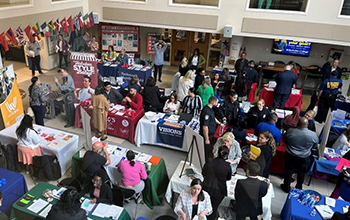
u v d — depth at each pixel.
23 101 6.37
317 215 3.18
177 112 5.86
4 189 2.53
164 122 5.35
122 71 8.41
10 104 4.88
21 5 5.75
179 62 11.51
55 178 3.11
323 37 7.18
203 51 11.09
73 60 5.56
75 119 5.57
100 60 8.53
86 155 3.33
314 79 9.73
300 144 4.05
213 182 2.79
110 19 8.53
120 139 5.68
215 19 7.75
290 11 7.18
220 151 2.98
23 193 2.73
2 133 3.54
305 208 3.28
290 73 7.00
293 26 7.27
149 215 3.69
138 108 5.68
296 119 5.05
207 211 2.71
